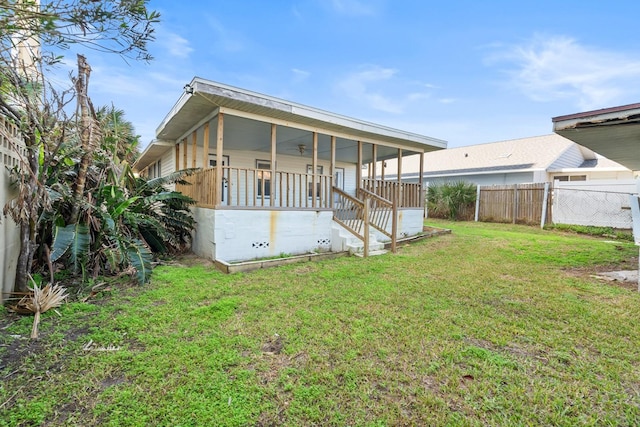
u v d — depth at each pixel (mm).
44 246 4562
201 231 7117
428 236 9820
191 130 8109
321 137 9102
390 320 3523
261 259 6699
